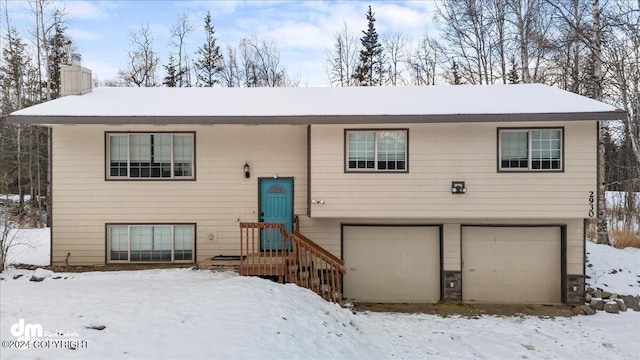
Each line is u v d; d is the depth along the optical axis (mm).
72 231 11547
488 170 10703
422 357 7574
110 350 5430
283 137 11766
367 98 12242
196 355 5359
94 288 8820
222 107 11461
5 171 22812
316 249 10586
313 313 8133
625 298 11047
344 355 6570
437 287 11680
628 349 8336
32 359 5133
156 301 7660
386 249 11758
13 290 8672
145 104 11734
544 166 10664
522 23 18969
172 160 11727
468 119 10234
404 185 10820
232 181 11742
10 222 12602
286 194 11766
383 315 10227
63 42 27141
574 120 10141
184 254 11781
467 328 9375
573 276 11203
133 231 11719
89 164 11570
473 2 21047
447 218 10953
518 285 11562
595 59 15570
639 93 15938
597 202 10414
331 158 10906
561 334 9117
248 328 6355
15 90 26734
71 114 10695
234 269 10805
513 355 7941
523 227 11508
